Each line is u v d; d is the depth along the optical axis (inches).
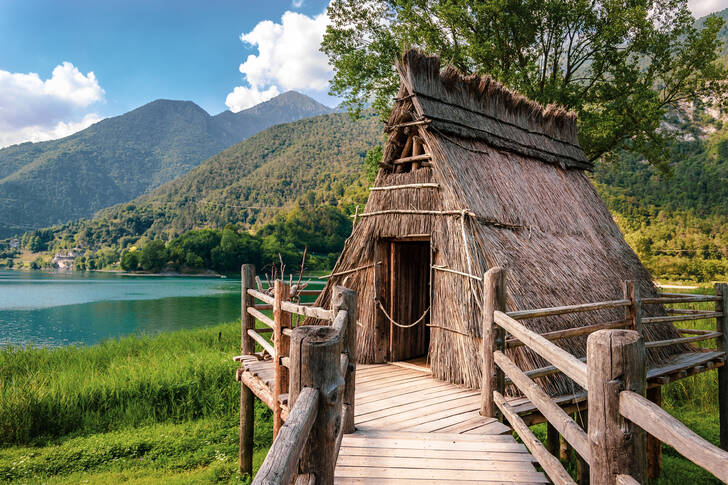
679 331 301.3
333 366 77.5
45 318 1227.9
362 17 745.0
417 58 279.0
